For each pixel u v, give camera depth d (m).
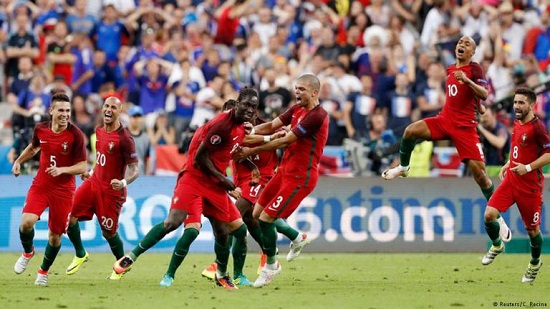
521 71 53.06
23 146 47.00
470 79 33.34
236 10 61.91
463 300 28.55
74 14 61.34
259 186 35.03
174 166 47.88
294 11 63.41
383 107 54.31
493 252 34.88
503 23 60.88
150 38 58.47
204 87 55.94
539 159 32.69
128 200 45.03
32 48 58.66
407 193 46.50
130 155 33.28
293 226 45.88
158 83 55.41
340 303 27.56
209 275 33.72
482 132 47.25
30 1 65.12
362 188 46.31
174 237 45.50
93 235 45.00
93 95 55.50
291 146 31.41
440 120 34.12
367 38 58.94
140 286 31.52
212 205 30.53
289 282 33.38
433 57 56.31
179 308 26.19
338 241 46.09
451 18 61.56
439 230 46.47
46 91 55.84
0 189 44.88
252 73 58.84
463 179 46.53
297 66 59.19
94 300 27.70
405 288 31.73
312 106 31.27
